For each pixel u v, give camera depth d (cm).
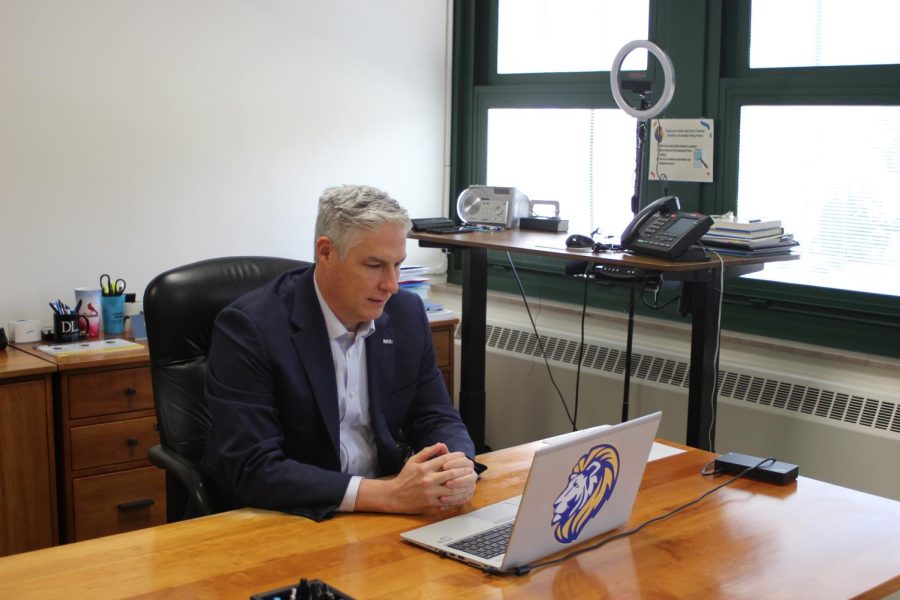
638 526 163
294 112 375
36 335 314
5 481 276
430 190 423
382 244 177
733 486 185
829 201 310
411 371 202
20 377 276
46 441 282
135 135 338
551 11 388
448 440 196
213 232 360
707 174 334
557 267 384
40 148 319
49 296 326
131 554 145
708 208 339
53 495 285
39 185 320
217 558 145
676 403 324
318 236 183
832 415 287
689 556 151
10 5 309
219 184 359
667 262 234
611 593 136
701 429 260
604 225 376
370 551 149
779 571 146
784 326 320
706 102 334
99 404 292
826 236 312
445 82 420
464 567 144
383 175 405
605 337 354
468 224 329
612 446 152
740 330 331
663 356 332
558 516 146
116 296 324
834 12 304
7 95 311
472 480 167
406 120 409
